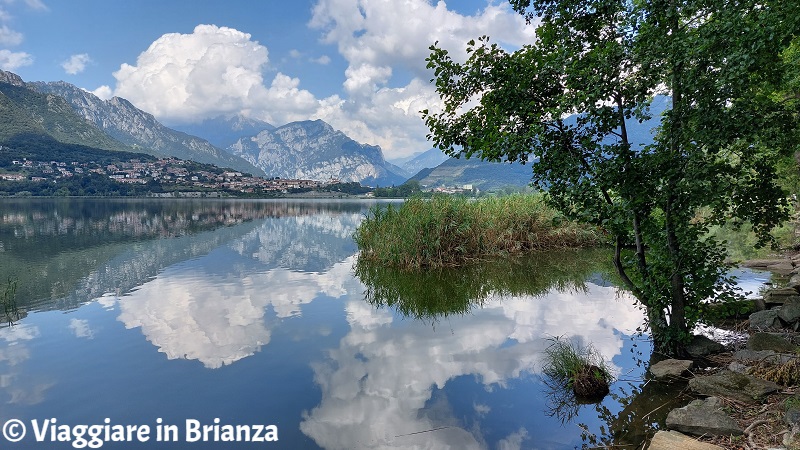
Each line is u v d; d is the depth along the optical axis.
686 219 6.54
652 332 7.30
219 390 6.11
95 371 6.80
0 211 62.03
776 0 5.29
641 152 6.40
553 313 9.71
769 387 5.21
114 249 22.05
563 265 15.66
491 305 10.54
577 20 7.10
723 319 8.24
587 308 10.09
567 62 6.62
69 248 22.28
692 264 6.86
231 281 14.02
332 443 4.69
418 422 5.13
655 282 7.11
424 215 16.12
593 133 6.71
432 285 12.92
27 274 15.32
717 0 5.60
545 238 19.38
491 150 6.91
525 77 6.92
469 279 13.63
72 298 11.71
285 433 4.93
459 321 9.23
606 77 6.38
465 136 7.58
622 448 4.50
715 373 6.11
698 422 4.59
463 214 16.97
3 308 10.66
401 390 6.00
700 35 5.68
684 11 5.97
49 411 5.57
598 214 7.01
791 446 3.86
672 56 5.74
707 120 5.86
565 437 4.77
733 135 5.83
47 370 6.85
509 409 5.43
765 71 6.18
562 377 6.27
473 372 6.58
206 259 18.95
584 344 7.55
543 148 6.91
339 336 8.38
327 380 6.37
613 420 5.10
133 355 7.47
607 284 12.61
